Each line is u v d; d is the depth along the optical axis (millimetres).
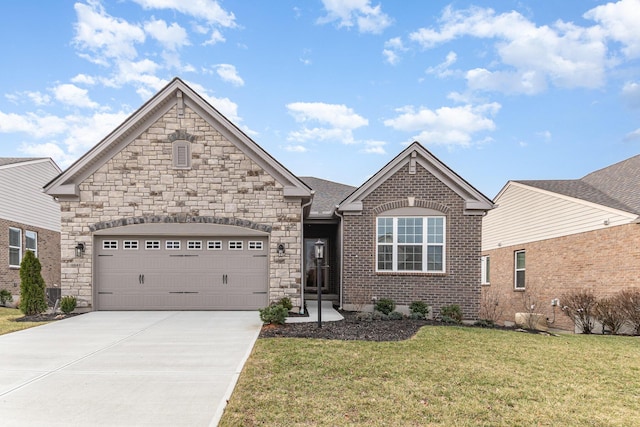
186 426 4551
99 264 12531
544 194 17750
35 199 20750
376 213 13758
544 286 17641
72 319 11078
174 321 10727
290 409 4980
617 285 13625
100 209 12422
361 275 13664
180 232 12469
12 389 5668
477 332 9828
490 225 22812
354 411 4973
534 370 6793
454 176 13508
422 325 10711
